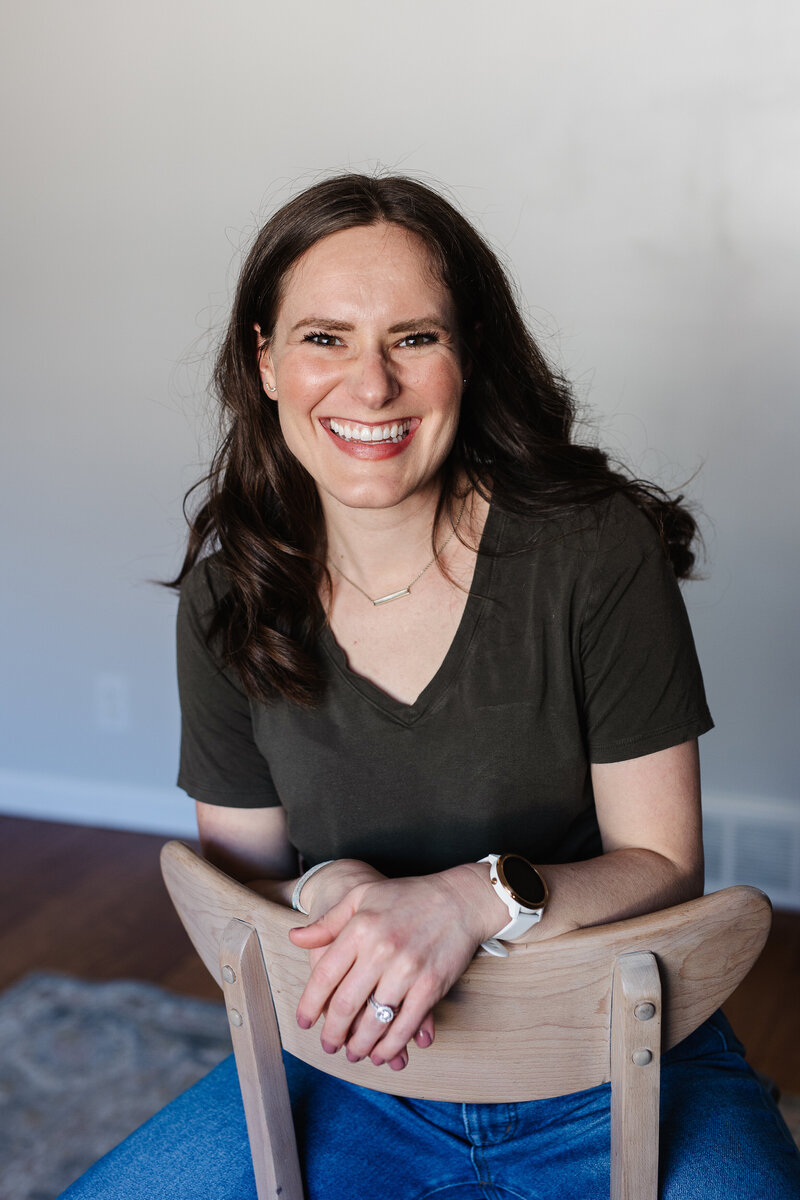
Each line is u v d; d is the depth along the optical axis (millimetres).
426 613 1102
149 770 3182
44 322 2988
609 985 777
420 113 2633
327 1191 987
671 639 1062
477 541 1110
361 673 1107
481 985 802
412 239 1009
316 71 2682
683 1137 949
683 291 2531
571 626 1064
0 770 3320
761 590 2590
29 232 2953
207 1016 2275
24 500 3107
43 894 2824
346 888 922
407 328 1006
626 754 1062
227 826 1218
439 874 867
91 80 2836
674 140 2475
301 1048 871
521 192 2598
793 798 2639
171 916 2697
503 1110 1037
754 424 2539
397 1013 810
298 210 1021
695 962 790
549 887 930
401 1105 1067
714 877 2719
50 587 3141
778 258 2459
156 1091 2047
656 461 2623
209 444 2875
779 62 2377
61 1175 1845
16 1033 2230
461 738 1074
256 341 1128
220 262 2830
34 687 3225
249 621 1109
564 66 2514
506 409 1143
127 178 2855
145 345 2926
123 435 2986
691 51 2430
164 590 3041
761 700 2629
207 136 2783
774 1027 2217
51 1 2826
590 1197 969
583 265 2586
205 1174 993
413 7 2586
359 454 1036
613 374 2615
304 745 1115
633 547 1071
